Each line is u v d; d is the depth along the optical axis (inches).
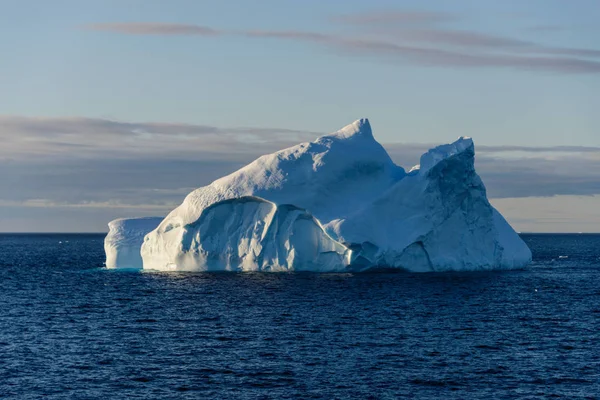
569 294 5841.5
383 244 6441.9
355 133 7303.2
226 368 3230.8
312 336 3937.0
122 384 2982.3
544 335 4010.8
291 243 6643.7
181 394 2851.9
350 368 3238.2
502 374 3154.5
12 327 4249.5
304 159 6855.3
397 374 3144.7
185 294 5757.9
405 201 6678.2
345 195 6756.9
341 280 6491.1
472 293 5753.0
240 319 4503.0
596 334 4050.2
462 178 6771.7
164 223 7204.7
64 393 2856.8
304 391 2898.6
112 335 3988.7
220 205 6761.8
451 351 3577.8
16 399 2775.6
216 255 6815.9
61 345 3708.2
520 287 6240.2
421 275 6909.5
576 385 2994.6
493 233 7258.9
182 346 3686.0
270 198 6579.7
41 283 6958.7
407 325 4281.5
